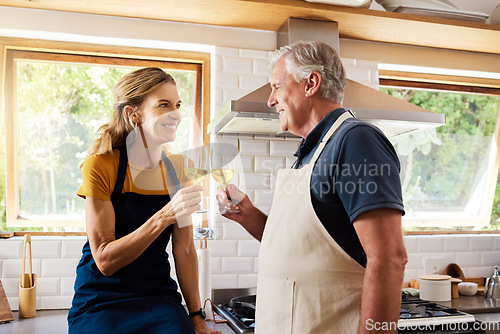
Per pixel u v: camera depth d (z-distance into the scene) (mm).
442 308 2377
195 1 2422
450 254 3166
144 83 1395
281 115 1443
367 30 2828
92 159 1454
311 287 1254
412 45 3104
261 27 2787
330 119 1321
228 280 2686
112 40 2670
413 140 3445
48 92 2748
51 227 2754
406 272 3074
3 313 2197
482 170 3537
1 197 2695
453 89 3422
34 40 2648
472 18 2918
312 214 1250
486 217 3547
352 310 1218
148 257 1506
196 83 2893
